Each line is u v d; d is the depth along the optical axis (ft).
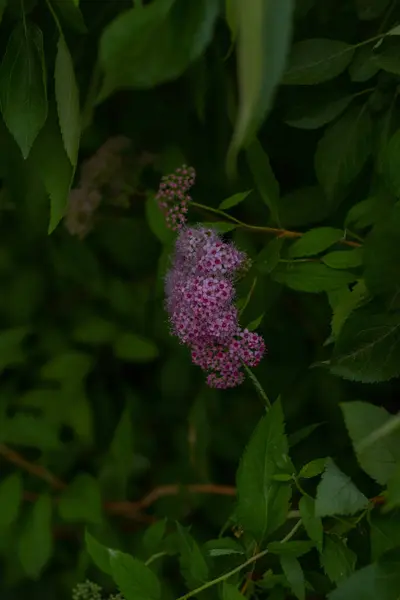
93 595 2.52
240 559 2.37
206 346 2.38
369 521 2.25
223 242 2.44
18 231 2.72
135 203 2.74
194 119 2.58
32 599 2.65
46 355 2.71
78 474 2.55
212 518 2.63
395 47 2.30
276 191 2.45
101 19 2.38
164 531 2.50
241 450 2.65
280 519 2.27
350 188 2.46
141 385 2.75
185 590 2.58
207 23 1.98
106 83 2.02
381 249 2.24
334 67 2.32
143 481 2.69
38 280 2.74
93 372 2.75
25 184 2.56
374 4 2.36
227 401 2.66
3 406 2.61
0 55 2.35
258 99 1.83
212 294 2.36
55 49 2.31
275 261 2.39
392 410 2.55
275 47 1.83
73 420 2.60
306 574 2.37
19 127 2.21
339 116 2.42
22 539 2.52
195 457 2.63
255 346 2.38
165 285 2.45
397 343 2.25
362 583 2.16
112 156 2.65
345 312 2.30
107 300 2.74
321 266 2.36
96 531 2.56
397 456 2.19
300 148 2.54
